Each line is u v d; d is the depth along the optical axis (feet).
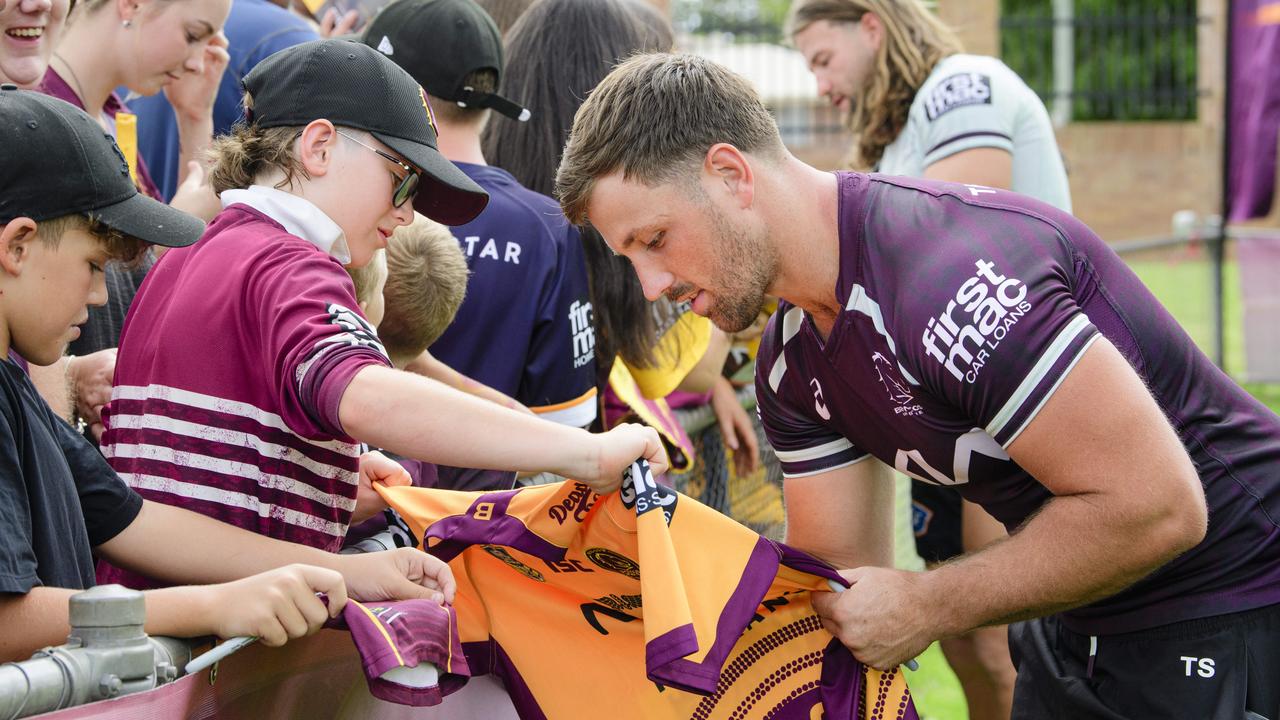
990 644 11.75
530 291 9.23
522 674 6.92
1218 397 7.18
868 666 7.00
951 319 6.35
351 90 6.56
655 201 6.63
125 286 8.93
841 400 7.22
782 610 7.06
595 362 10.32
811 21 13.39
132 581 6.43
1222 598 7.04
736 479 13.62
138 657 4.58
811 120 59.41
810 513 7.96
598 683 6.90
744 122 6.68
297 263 6.00
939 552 12.81
